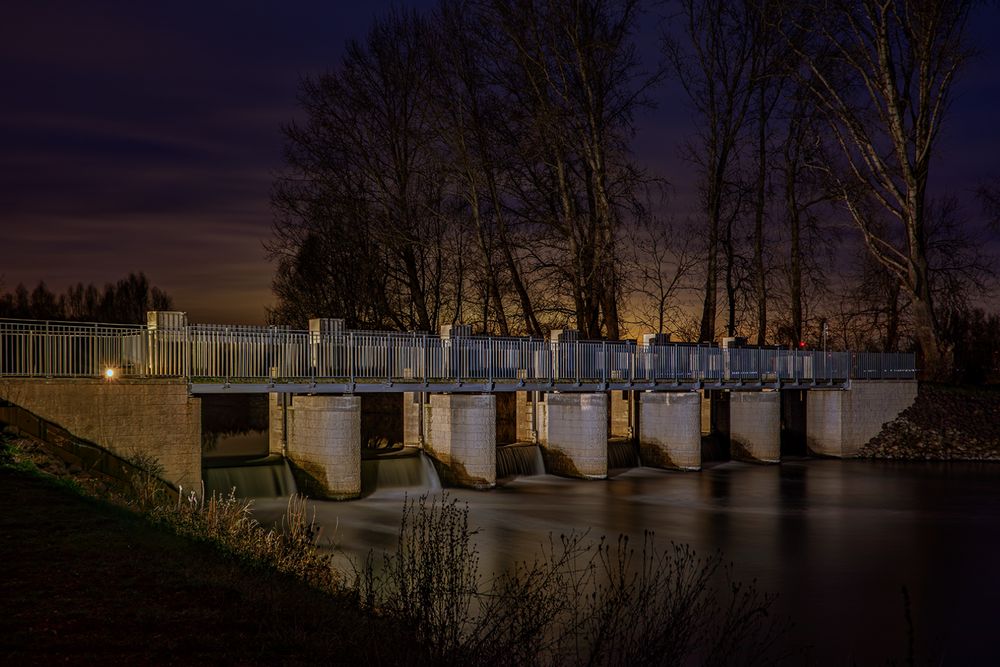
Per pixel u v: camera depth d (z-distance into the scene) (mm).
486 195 53000
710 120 58219
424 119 51219
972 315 62625
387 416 46750
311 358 31328
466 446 35406
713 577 22844
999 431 48344
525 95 52062
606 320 50625
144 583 12383
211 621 11016
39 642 9695
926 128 53125
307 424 31781
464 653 11109
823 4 53562
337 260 56312
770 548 26891
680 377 43469
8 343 24766
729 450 48062
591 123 51062
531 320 53688
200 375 28422
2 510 16156
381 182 52438
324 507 29906
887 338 63062
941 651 17891
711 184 58344
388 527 27328
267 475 31406
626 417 46438
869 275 62406
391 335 33906
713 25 57844
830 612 20297
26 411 23328
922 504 34656
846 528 30000
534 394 41594
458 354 35062
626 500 34594
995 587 22719
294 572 15289
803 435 51438
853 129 54094
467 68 52094
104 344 26516
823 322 62719
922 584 22938
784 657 16844
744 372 46375
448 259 55906
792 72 56469
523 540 26938
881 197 54656
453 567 12977
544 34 51125
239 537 17062
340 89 52750
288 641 10570
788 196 61969
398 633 11375
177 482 26141
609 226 50688
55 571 12562
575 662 12398
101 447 24875
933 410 50406
